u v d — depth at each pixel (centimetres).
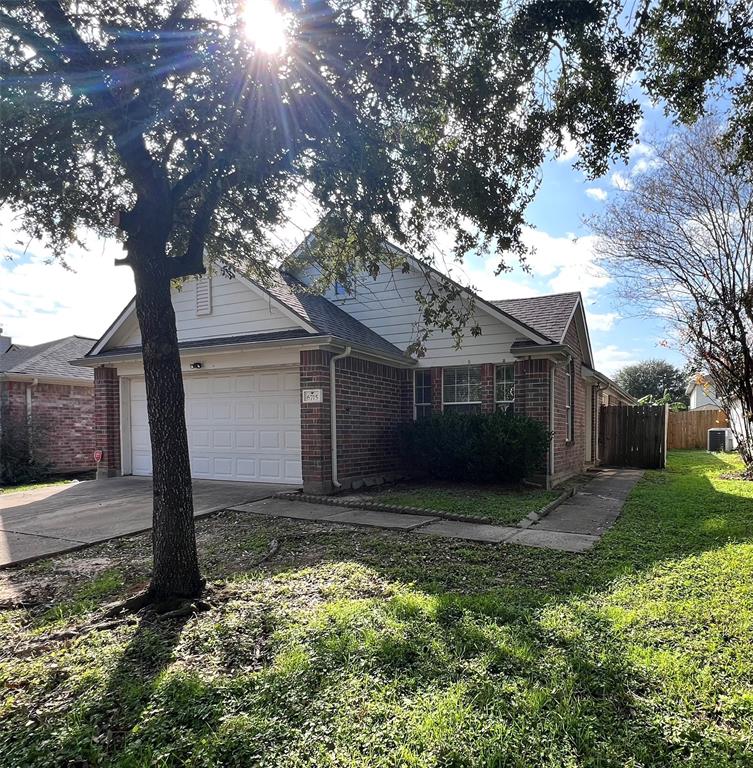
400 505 822
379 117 441
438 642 338
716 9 402
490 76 419
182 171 542
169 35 413
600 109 435
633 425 1590
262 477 1054
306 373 939
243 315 1064
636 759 230
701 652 321
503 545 597
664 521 714
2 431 1389
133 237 455
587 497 950
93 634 378
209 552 592
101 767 237
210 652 342
